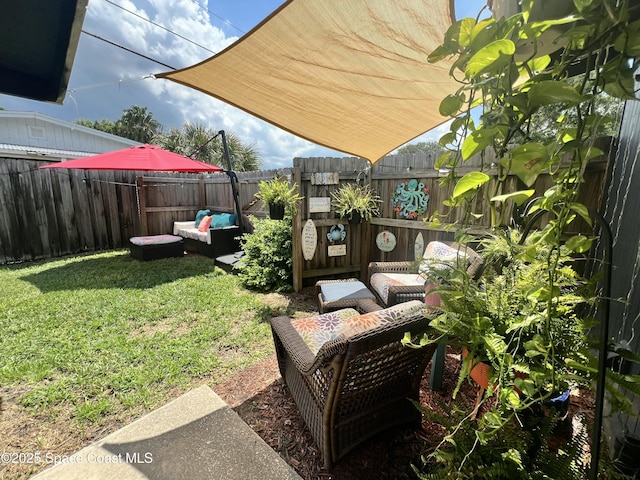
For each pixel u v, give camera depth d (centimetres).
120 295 370
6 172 504
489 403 129
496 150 65
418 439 162
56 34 131
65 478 126
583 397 182
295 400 181
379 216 392
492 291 101
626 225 169
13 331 278
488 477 86
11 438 167
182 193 710
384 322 140
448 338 110
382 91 191
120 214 644
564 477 86
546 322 71
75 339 265
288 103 207
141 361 234
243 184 603
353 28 132
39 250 545
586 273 220
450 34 66
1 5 114
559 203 62
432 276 116
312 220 388
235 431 152
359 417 149
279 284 395
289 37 138
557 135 60
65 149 852
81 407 187
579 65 75
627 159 184
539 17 60
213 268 495
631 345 145
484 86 62
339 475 143
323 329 190
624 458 108
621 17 48
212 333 278
